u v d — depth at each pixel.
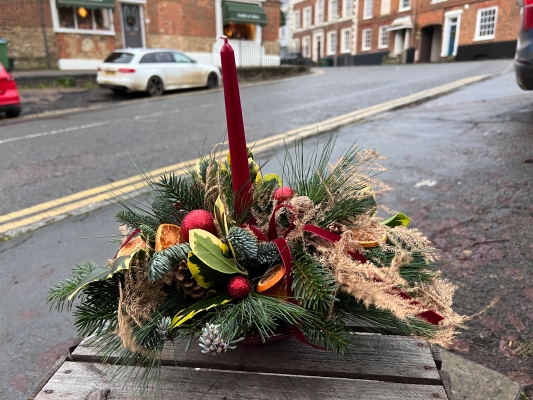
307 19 34.09
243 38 17.03
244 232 0.82
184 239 0.86
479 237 2.54
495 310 1.96
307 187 1.07
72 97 10.16
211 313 0.79
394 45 25.41
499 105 5.91
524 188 3.10
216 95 10.09
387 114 6.24
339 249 0.81
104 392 0.91
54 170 4.28
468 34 20.95
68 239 2.86
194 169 1.08
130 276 0.82
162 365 0.98
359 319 0.89
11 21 12.96
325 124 5.82
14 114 7.70
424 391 0.89
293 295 0.81
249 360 0.97
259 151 4.53
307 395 0.89
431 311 0.85
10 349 1.90
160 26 15.09
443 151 4.13
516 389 1.58
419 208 2.97
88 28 14.13
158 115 7.34
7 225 3.05
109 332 0.86
